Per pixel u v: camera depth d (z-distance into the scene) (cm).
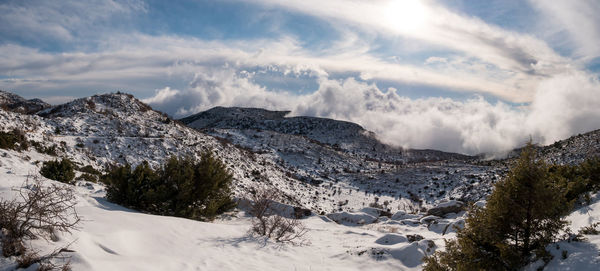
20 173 1170
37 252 450
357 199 10750
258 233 1012
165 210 1171
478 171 12381
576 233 575
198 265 645
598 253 434
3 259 421
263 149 16625
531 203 521
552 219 524
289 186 8006
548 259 479
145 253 641
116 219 787
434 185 11862
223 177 1382
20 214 491
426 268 620
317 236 1152
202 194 1257
